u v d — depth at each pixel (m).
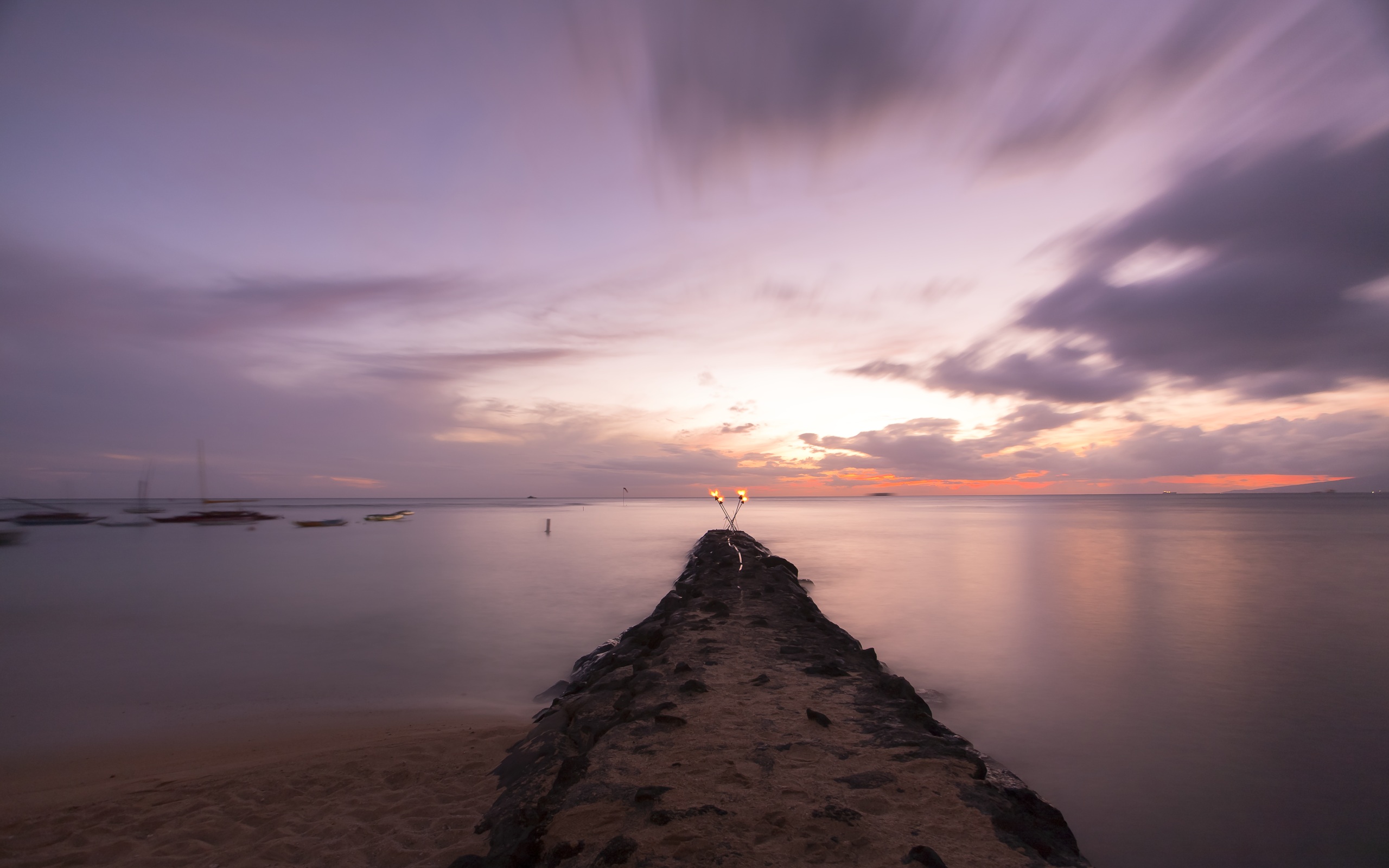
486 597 22.58
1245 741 9.36
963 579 25.95
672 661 10.23
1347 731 9.62
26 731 9.78
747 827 4.82
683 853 4.48
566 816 5.21
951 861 4.43
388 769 7.61
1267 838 6.81
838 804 5.19
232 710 10.80
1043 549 38.97
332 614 19.52
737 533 40.59
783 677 9.22
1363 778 8.12
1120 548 39.34
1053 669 12.87
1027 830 4.77
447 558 36.12
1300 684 11.95
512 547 43.09
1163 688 11.70
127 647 15.50
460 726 9.79
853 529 59.94
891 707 7.73
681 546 44.00
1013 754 8.90
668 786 5.58
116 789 7.46
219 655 14.59
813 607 16.77
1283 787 7.93
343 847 5.76
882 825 4.89
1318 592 22.22
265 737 9.42
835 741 6.66
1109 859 6.44
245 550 42.47
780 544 43.62
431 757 8.00
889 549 39.12
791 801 5.25
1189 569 28.88
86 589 25.45
